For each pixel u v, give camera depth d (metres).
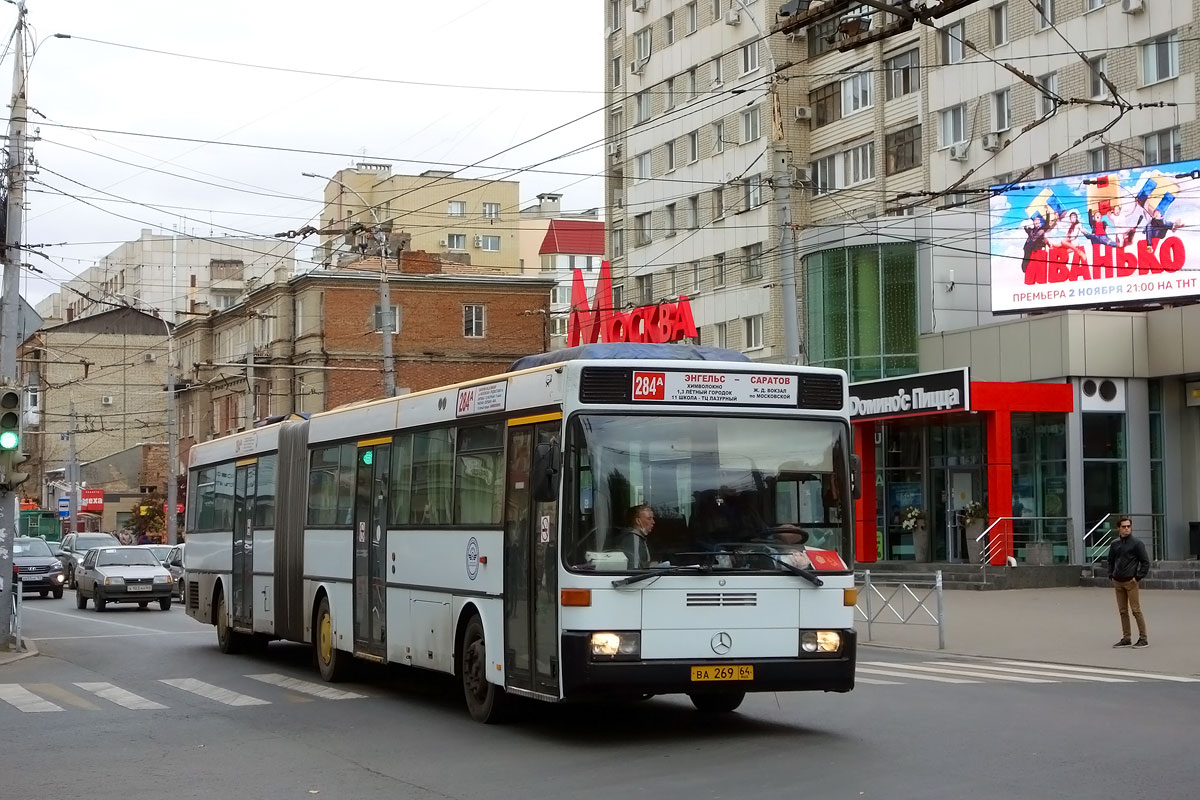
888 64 50.81
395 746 12.00
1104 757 10.71
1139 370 36.94
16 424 22.91
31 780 10.61
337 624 17.34
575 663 11.38
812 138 54.84
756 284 54.88
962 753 10.98
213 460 24.11
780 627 11.79
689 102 59.44
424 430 15.06
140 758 11.59
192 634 27.42
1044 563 34.72
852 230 43.88
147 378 94.00
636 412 11.87
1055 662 19.88
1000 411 35.47
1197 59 38.59
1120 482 36.59
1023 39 44.22
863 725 12.73
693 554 11.70
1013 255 39.38
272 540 20.23
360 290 63.38
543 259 105.06
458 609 13.81
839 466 12.29
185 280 106.56
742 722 13.03
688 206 59.50
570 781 10.09
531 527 12.25
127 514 84.94
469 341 64.88
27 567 43.75
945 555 40.09
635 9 62.91
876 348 42.66
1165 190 36.81
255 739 12.59
